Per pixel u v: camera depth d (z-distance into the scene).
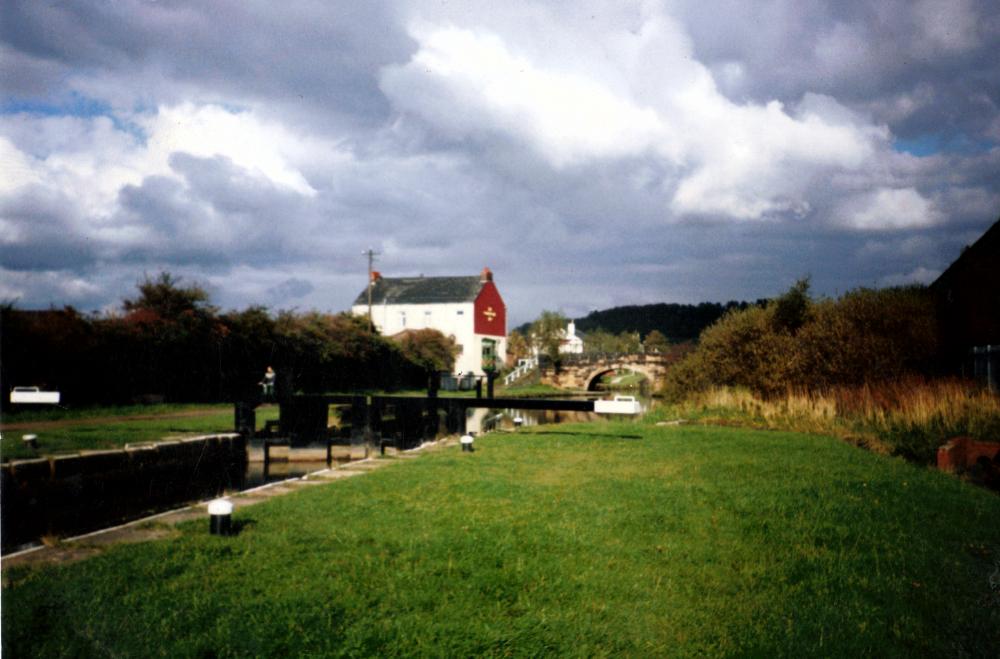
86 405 20.14
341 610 4.39
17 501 9.85
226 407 24.50
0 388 16.38
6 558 5.57
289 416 20.27
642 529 6.47
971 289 13.02
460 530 6.36
